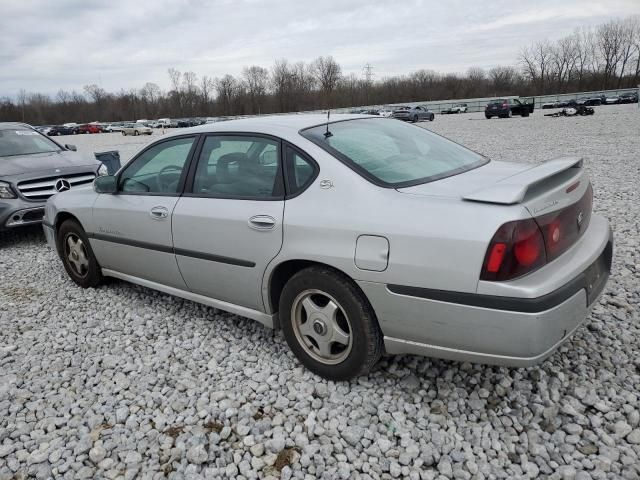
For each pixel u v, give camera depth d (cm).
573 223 264
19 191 654
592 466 230
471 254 233
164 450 257
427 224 246
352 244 266
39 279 528
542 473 230
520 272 231
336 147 300
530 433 252
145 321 405
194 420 277
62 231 482
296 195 295
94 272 466
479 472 232
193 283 365
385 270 255
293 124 327
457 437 253
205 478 238
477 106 6488
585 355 313
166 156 380
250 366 328
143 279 417
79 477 242
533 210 235
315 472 238
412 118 4016
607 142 1466
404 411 275
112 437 268
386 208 261
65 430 277
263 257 307
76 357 353
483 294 232
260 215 304
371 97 8712
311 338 305
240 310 343
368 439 255
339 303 280
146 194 388
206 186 347
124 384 315
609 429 253
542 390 281
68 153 780
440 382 295
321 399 290
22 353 366
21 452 261
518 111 3559
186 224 348
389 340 270
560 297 232
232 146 337
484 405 275
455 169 309
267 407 283
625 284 412
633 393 276
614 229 566
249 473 238
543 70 8562
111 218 413
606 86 8244
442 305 243
